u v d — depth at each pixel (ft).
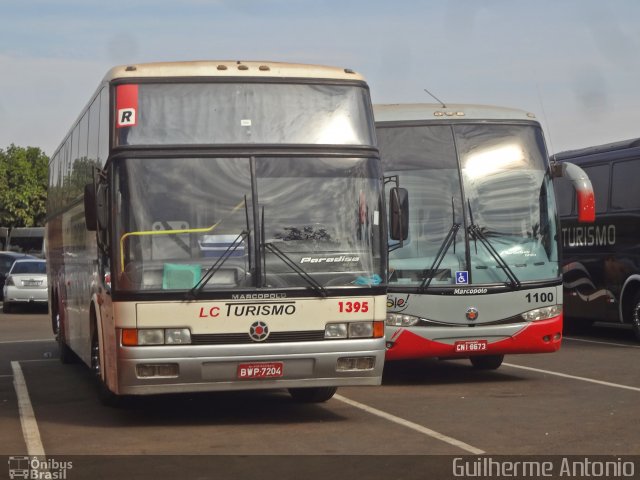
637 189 66.69
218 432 34.73
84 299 45.06
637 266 66.33
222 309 34.68
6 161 293.43
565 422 35.40
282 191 35.76
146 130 35.70
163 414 39.17
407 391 44.88
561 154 77.30
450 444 31.55
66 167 55.57
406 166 47.80
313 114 36.81
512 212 47.96
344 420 36.86
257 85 36.73
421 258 46.80
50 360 62.59
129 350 34.30
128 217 34.81
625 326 86.07
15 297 111.55
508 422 35.63
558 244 48.29
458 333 46.47
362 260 35.96
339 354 35.35
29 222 289.53
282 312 35.04
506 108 50.16
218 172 35.55
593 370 51.37
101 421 37.65
